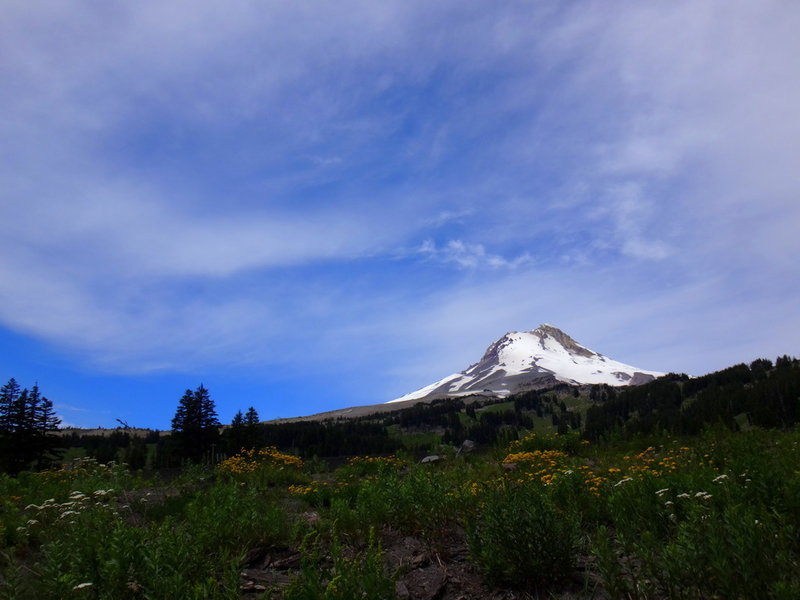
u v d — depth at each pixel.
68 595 4.00
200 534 5.29
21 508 8.56
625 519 5.39
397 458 14.55
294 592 3.68
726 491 5.34
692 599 3.79
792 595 3.29
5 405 44.53
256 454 16.62
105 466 12.76
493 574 4.71
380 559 4.29
